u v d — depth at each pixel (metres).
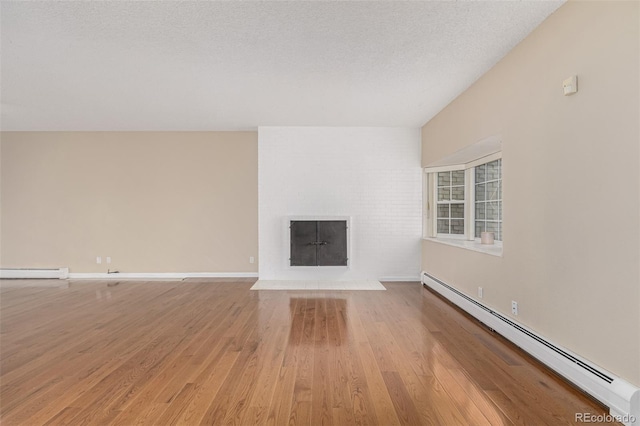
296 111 5.27
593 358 2.33
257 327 3.79
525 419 2.09
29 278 6.55
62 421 2.09
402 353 3.08
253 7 2.58
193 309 4.49
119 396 2.38
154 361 2.93
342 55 3.38
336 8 2.60
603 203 2.23
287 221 6.22
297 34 2.98
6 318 4.14
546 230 2.81
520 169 3.16
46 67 3.65
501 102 3.47
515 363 2.87
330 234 6.16
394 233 6.26
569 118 2.53
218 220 6.64
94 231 6.67
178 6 2.57
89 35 2.99
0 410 2.21
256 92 4.42
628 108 2.04
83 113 5.41
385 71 3.76
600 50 2.24
